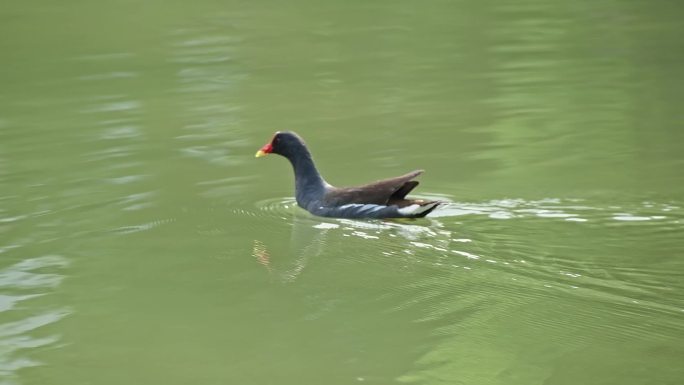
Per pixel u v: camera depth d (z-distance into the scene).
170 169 17.31
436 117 20.23
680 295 11.45
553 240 13.35
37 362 10.46
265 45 26.95
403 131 19.33
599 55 25.08
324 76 23.83
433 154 17.86
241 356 10.51
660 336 10.55
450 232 13.86
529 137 18.75
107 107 21.31
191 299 12.05
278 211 15.42
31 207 15.42
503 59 25.05
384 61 25.19
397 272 12.62
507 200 15.16
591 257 12.64
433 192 15.68
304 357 10.45
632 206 14.65
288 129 19.55
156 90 22.61
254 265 13.09
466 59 25.14
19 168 17.34
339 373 10.08
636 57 24.72
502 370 9.94
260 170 17.41
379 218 14.66
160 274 12.84
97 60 25.48
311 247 13.67
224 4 32.50
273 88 22.75
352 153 18.06
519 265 12.53
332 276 12.64
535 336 10.70
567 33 27.69
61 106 21.42
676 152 17.39
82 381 10.01
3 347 10.82
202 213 15.24
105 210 15.30
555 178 16.19
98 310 11.77
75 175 16.95
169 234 14.34
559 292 11.67
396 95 22.00
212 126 19.91
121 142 18.86
